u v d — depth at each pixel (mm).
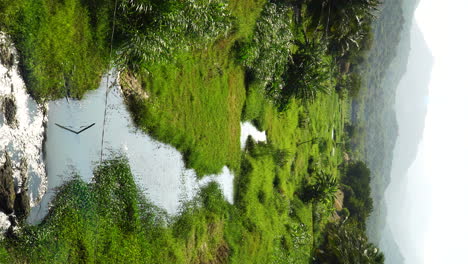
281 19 22906
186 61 16203
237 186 20172
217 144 18312
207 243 16766
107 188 12758
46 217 10914
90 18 12289
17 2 10375
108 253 12164
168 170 15523
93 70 12531
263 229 20953
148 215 14062
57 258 10750
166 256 14141
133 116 14031
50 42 11219
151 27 13133
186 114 16312
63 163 11594
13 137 10172
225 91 19031
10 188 9859
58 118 11602
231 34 18750
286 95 24078
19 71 10562
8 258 9680
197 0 15016
